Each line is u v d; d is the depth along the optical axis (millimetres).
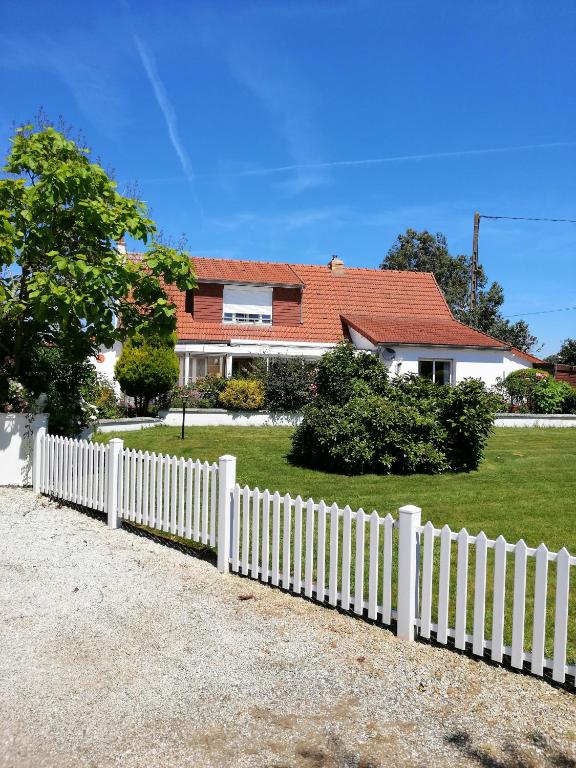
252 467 12391
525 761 3510
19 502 10008
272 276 28031
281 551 7664
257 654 4832
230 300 27234
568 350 36719
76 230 10297
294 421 19969
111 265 9852
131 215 10133
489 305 44844
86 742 3645
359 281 31656
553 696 4230
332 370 13148
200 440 15875
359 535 5500
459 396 12383
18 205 10125
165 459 7852
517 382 24453
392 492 10289
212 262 28891
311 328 27938
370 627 5398
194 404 20391
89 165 10172
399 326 27234
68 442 9898
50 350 12312
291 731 3787
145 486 8172
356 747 3627
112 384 22672
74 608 5688
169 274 10336
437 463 12031
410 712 4016
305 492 10289
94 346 11570
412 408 12273
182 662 4676
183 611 5672
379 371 13375
